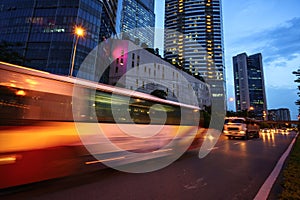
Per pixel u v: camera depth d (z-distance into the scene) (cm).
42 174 380
